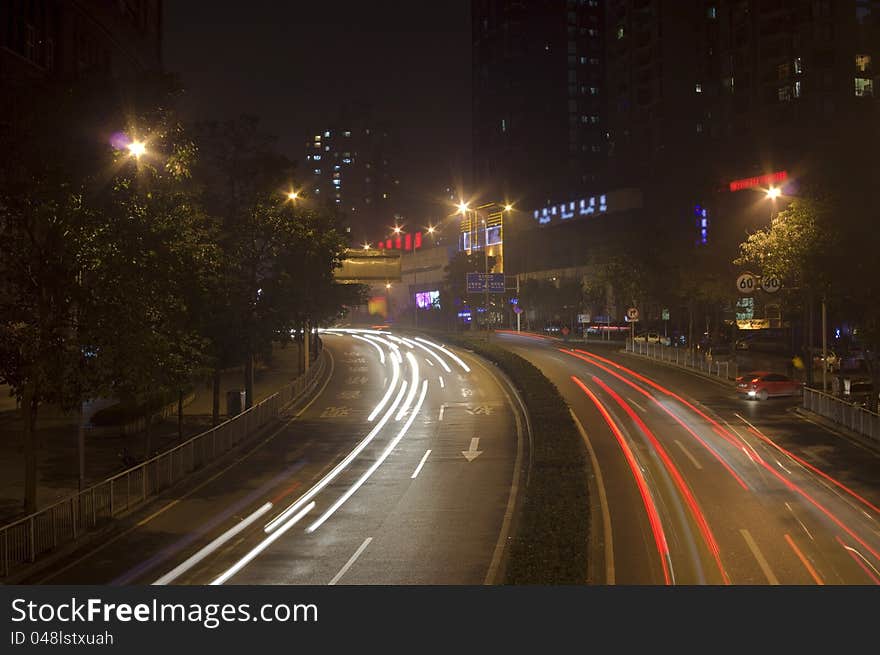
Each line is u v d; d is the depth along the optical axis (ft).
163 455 86.48
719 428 124.98
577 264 393.70
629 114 431.84
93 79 66.54
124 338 63.98
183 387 81.25
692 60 418.31
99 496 71.61
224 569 58.23
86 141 63.52
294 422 138.72
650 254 249.75
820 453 103.96
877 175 193.77
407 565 58.29
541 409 135.85
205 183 120.47
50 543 62.75
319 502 81.15
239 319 124.88
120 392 70.74
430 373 208.33
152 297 67.15
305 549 63.41
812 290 130.21
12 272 63.52
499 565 57.93
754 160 380.78
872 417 109.19
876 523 69.15
